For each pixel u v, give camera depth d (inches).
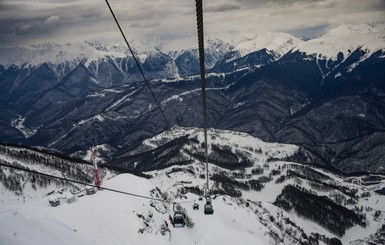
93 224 4033.0
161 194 6225.4
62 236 3267.7
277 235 6688.0
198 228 5142.7
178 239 4537.4
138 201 4891.7
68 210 4242.1
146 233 4168.3
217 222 5433.1
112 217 4244.6
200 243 4719.5
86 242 3467.0
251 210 7726.4
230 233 5206.7
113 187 5767.7
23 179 7544.3
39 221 3447.3
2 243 2317.9
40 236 2871.6
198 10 692.7
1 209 4249.5
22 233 2763.3
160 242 4158.5
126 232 4030.5
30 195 7037.4
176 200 6446.9
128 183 5920.3
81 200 4601.4
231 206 6953.7
